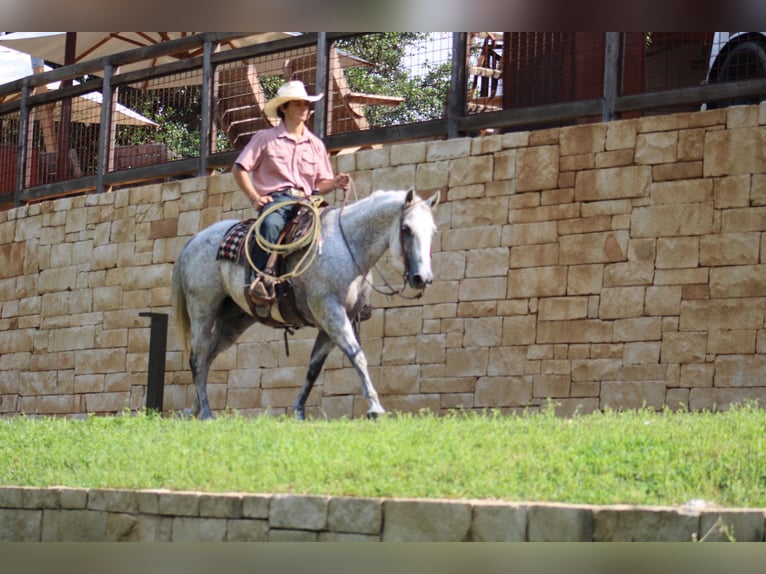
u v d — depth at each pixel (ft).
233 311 40.83
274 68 52.80
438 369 44.01
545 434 27.81
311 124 50.24
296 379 47.88
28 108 61.57
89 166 59.67
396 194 35.60
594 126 41.50
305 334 47.91
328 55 49.06
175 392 51.78
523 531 21.31
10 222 60.49
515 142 43.19
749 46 40.93
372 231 35.78
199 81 56.29
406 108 50.47
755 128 38.29
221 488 25.43
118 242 55.01
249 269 37.29
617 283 40.34
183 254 40.91
